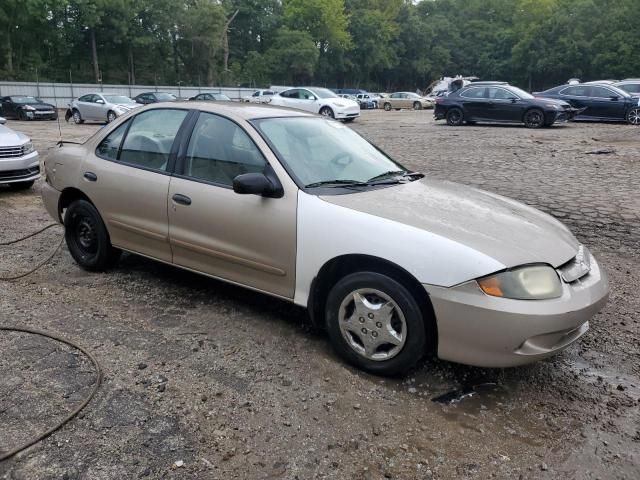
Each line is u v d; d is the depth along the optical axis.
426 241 3.15
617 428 2.99
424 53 89.44
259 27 73.19
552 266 3.16
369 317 3.36
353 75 81.19
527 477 2.60
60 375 3.30
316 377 3.39
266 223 3.72
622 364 3.69
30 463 2.55
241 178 3.61
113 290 4.70
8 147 8.41
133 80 57.34
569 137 16.59
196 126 4.30
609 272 5.40
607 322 4.31
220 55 64.94
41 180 9.96
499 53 86.06
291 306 4.46
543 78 78.56
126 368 3.40
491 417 3.06
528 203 8.10
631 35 66.81
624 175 10.24
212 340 3.83
